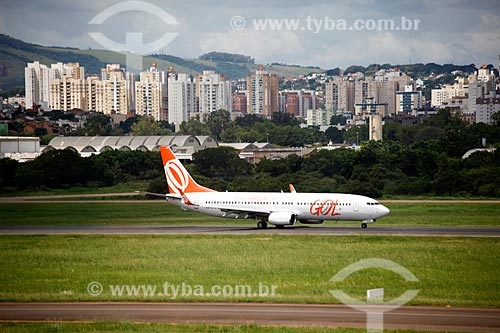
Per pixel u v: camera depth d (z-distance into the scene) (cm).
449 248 15538
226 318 9294
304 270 13012
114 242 17200
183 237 18125
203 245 16388
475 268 13125
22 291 11362
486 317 9306
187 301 10438
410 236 17800
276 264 13638
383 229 19912
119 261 14262
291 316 9375
